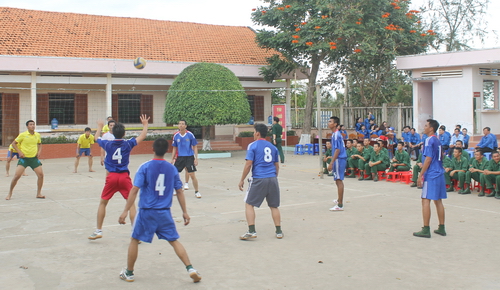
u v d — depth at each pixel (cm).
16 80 1875
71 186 1166
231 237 666
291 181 1254
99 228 653
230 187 1155
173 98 1914
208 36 2638
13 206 901
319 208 879
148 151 2141
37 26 2175
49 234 686
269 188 655
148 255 580
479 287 463
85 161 1817
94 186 1168
